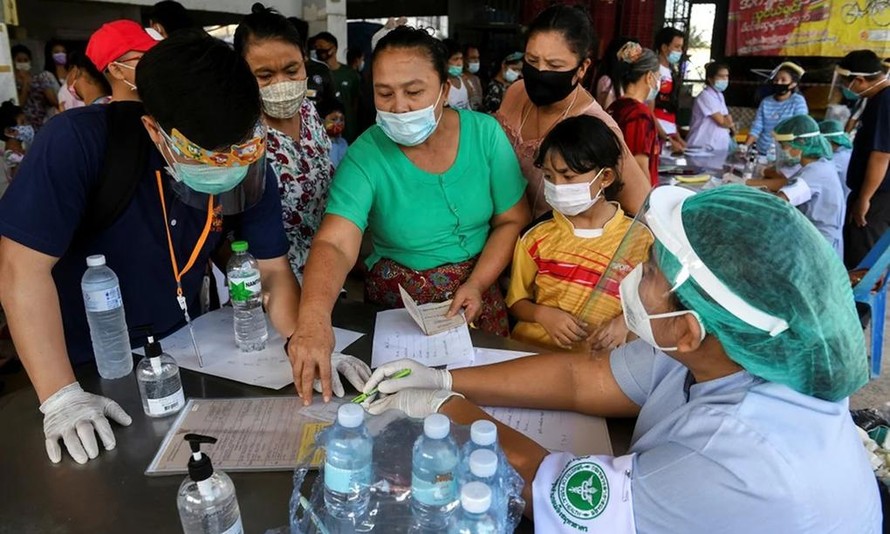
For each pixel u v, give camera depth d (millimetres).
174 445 1068
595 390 1169
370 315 1655
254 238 1460
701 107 5098
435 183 1684
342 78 5488
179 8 2697
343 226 1622
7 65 4309
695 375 878
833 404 781
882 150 3463
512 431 1011
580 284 1698
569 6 1946
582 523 811
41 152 1137
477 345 1508
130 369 1326
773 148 4051
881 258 2717
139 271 1356
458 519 721
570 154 1628
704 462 754
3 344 2717
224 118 1045
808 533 713
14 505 931
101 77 3094
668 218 792
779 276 700
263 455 1043
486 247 1790
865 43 5883
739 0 6492
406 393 1095
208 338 1481
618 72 3203
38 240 1123
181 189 1268
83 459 1027
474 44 7867
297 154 1962
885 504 985
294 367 1227
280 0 6020
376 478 854
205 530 818
